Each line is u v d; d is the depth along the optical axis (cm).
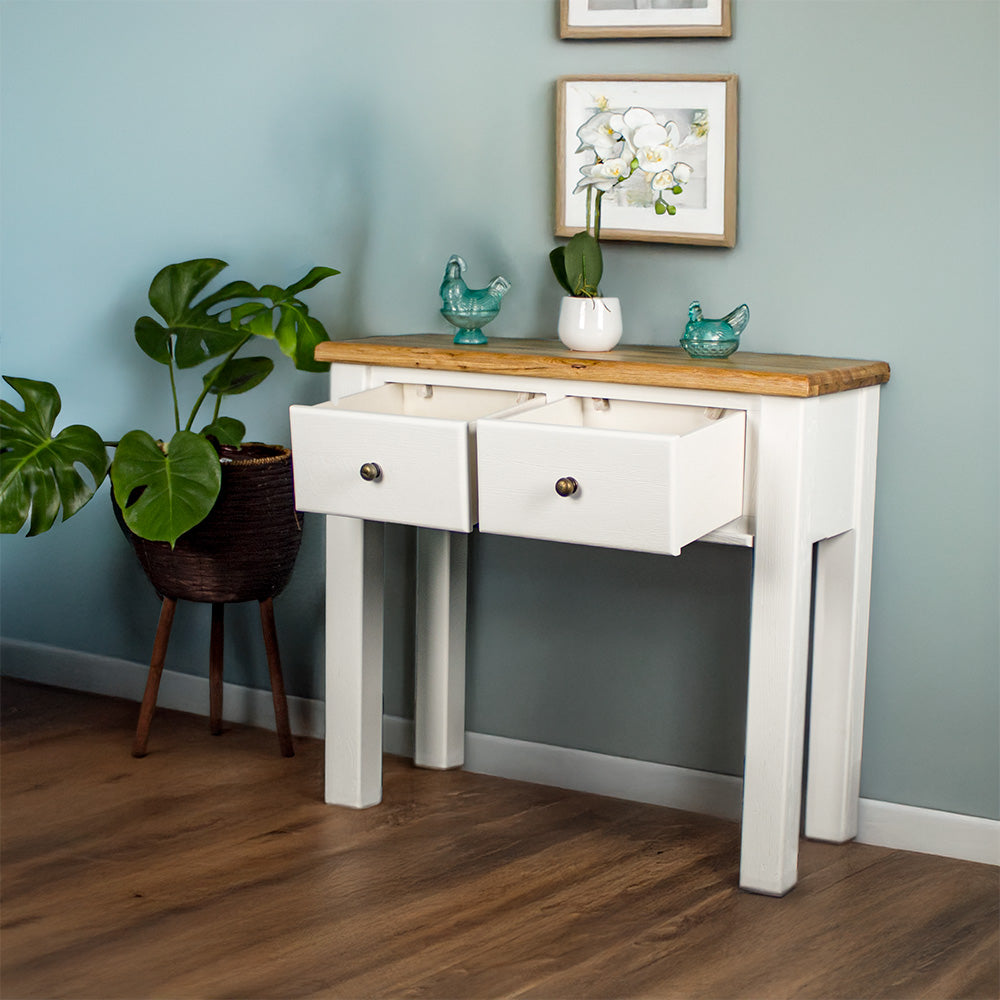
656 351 236
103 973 186
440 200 264
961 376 223
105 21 295
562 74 249
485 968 189
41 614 324
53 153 306
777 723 208
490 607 268
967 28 216
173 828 237
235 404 293
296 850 228
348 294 277
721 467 200
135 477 246
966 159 219
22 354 317
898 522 230
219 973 187
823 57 227
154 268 298
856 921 205
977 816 230
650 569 252
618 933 200
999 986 186
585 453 193
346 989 183
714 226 237
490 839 235
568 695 262
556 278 252
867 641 233
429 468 205
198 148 289
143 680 311
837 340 232
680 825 244
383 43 266
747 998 182
